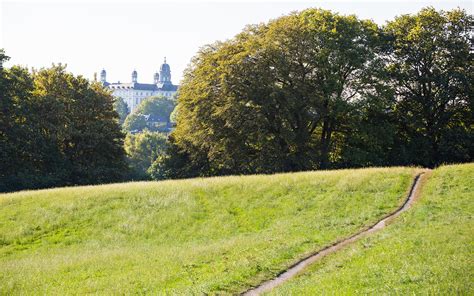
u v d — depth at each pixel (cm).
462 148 5109
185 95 5584
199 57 5816
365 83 5094
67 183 5941
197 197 3156
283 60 4831
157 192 3228
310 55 4972
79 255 2300
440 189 2823
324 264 1639
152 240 2631
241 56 4875
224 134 5159
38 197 3256
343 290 1162
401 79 5312
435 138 5353
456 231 1800
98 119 6469
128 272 1780
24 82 5888
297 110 5003
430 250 1490
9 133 5541
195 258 1900
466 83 5019
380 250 1616
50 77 6347
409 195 2825
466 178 2933
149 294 1449
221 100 5078
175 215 2903
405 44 5359
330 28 5119
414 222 2214
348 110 4912
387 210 2592
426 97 5322
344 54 4922
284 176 3347
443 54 5234
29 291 1622
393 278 1221
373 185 2995
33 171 5781
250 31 5494
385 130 5097
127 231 2761
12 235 2747
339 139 5547
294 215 2753
